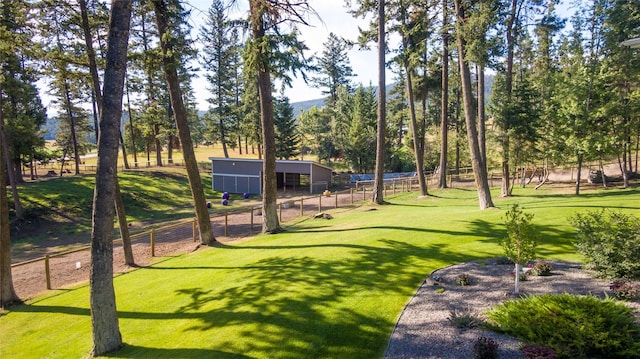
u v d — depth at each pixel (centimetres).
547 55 3372
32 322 914
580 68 2039
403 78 4438
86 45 1241
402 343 596
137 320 812
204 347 647
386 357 562
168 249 1585
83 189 2894
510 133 2216
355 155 4988
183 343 677
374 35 2155
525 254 717
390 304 747
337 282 880
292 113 5159
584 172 3009
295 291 846
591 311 567
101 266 685
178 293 959
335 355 587
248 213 2531
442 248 1104
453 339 586
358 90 5462
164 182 3544
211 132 4978
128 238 1342
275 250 1266
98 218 686
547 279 800
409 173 4362
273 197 1611
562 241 1082
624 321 544
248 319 729
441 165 2930
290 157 5400
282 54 1245
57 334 827
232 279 1003
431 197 2478
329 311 732
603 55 2109
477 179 1664
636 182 2439
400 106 5591
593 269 828
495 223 1332
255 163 3772
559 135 2159
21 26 1170
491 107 2411
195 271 1152
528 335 548
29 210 2453
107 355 671
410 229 1339
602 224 838
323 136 5778
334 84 6166
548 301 620
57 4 1161
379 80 2062
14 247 1986
